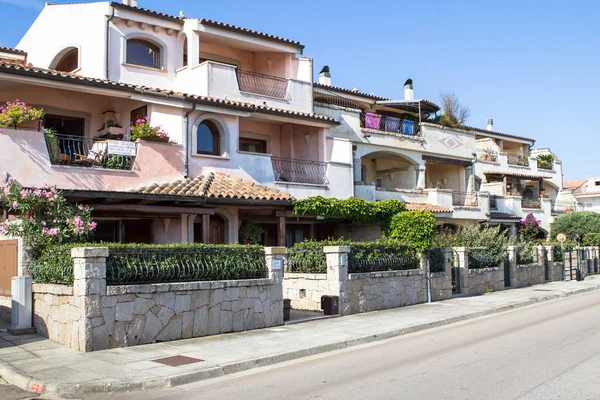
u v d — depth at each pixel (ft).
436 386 26.16
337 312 51.83
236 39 75.66
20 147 49.93
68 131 64.69
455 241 78.54
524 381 26.73
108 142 55.42
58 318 37.06
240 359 32.86
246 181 65.21
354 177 85.92
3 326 42.11
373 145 89.71
